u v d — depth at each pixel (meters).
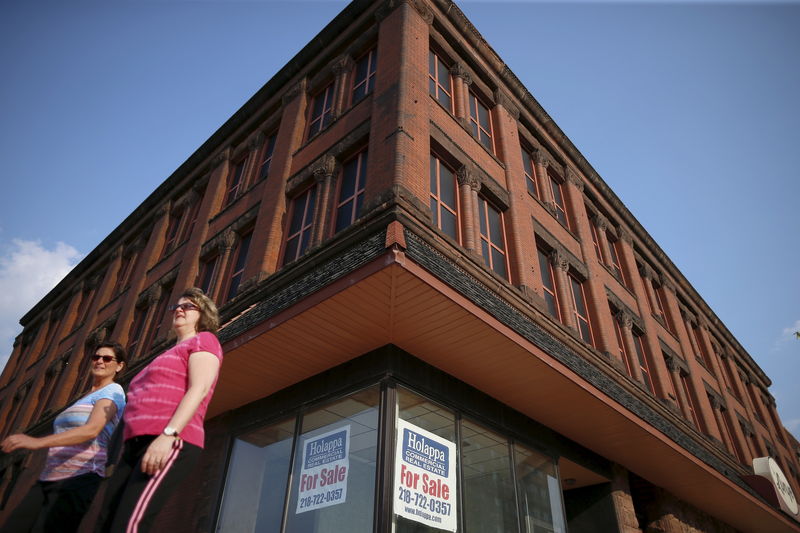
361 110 12.69
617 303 17.70
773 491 17.17
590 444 12.30
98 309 21.05
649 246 23.14
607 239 20.81
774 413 32.50
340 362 9.45
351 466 8.11
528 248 13.62
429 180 10.89
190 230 18.92
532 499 10.12
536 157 17.38
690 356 21.73
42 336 25.69
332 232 11.59
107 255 23.89
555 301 14.61
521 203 14.41
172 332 14.30
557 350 10.23
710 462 13.61
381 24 14.06
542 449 11.12
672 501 15.02
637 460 12.91
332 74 15.65
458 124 13.35
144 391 2.45
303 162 13.97
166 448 2.09
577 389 9.89
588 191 19.88
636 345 18.36
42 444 2.71
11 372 26.81
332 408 9.10
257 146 17.50
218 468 10.54
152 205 22.30
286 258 12.59
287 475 9.05
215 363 2.52
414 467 8.07
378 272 7.21
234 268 14.71
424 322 8.25
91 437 2.94
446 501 8.34
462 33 15.77
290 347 8.95
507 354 8.98
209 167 19.84
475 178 12.95
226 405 11.12
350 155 12.60
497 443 10.05
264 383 10.19
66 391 18.77
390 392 8.34
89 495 3.05
